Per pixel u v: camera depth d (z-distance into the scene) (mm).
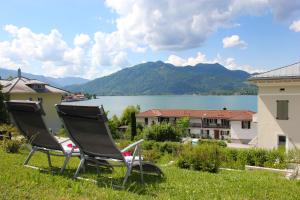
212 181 7148
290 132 23844
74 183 5562
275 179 8852
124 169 7789
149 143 26812
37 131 6848
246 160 18047
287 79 23281
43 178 5902
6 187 4961
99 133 5602
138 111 78688
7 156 9164
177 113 73125
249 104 193750
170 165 12711
